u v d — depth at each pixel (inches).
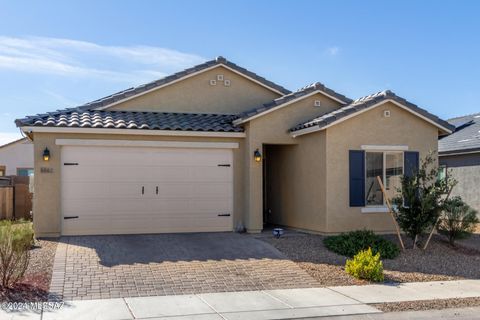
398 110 634.8
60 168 597.6
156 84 701.3
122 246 536.4
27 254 405.1
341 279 443.2
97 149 610.9
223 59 725.3
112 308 346.6
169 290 395.5
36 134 591.2
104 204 611.2
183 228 634.8
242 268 464.1
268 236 609.0
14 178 932.0
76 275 424.2
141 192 623.2
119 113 679.7
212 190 645.9
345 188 611.2
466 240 657.6
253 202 638.5
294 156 671.8
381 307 365.1
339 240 547.2
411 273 476.1
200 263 477.1
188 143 634.2
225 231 646.5
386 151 631.2
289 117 659.4
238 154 655.1
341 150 611.5
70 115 642.2
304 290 406.9
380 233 625.3
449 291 416.2
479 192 871.1
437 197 565.3
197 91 725.3
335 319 335.6
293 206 674.8
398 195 610.5
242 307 356.5
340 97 679.1
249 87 744.3
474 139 909.8
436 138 651.5
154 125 620.4
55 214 592.7
